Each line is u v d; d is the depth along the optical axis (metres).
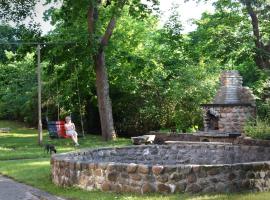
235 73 22.86
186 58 29.03
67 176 10.46
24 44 27.16
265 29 27.22
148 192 9.08
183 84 27.52
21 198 9.69
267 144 17.09
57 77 28.41
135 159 14.55
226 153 14.15
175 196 8.66
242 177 9.09
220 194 8.75
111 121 26.41
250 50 26.33
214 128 22.64
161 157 14.91
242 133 20.22
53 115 34.94
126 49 29.62
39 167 13.85
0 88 39.62
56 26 29.05
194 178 8.95
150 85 29.66
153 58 29.66
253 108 22.02
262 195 8.57
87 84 29.22
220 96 22.69
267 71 25.89
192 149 14.92
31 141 25.42
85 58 26.02
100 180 9.71
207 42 27.42
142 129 30.39
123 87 29.70
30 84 37.38
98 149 13.61
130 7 27.33
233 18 27.00
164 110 29.25
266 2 25.50
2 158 16.83
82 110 32.38
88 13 25.72
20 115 40.09
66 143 23.52
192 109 27.53
